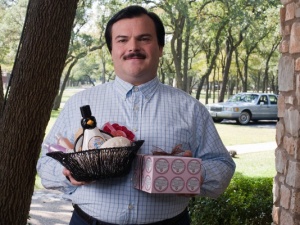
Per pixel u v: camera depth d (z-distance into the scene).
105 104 2.11
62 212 6.43
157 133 2.04
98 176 1.78
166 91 2.16
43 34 3.38
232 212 4.52
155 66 2.11
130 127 2.05
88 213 2.05
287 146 3.35
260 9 24.23
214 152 2.16
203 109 2.19
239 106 19.77
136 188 1.94
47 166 2.15
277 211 3.49
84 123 1.86
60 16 3.40
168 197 2.01
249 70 44.66
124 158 1.77
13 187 3.35
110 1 24.12
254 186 5.20
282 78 3.46
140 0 22.62
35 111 3.37
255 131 17.36
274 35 28.81
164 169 1.78
